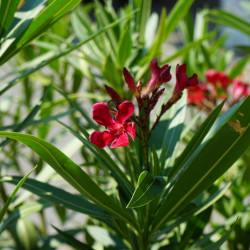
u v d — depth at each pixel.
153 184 0.51
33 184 0.61
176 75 0.57
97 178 0.82
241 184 0.82
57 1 0.58
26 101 0.96
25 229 0.75
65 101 0.82
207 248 0.59
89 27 0.87
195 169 0.56
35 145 0.52
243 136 0.54
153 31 0.90
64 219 0.99
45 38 0.90
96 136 0.52
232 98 0.87
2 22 0.60
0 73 1.88
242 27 0.93
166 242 0.71
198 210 0.62
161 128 0.63
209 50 1.02
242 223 0.76
